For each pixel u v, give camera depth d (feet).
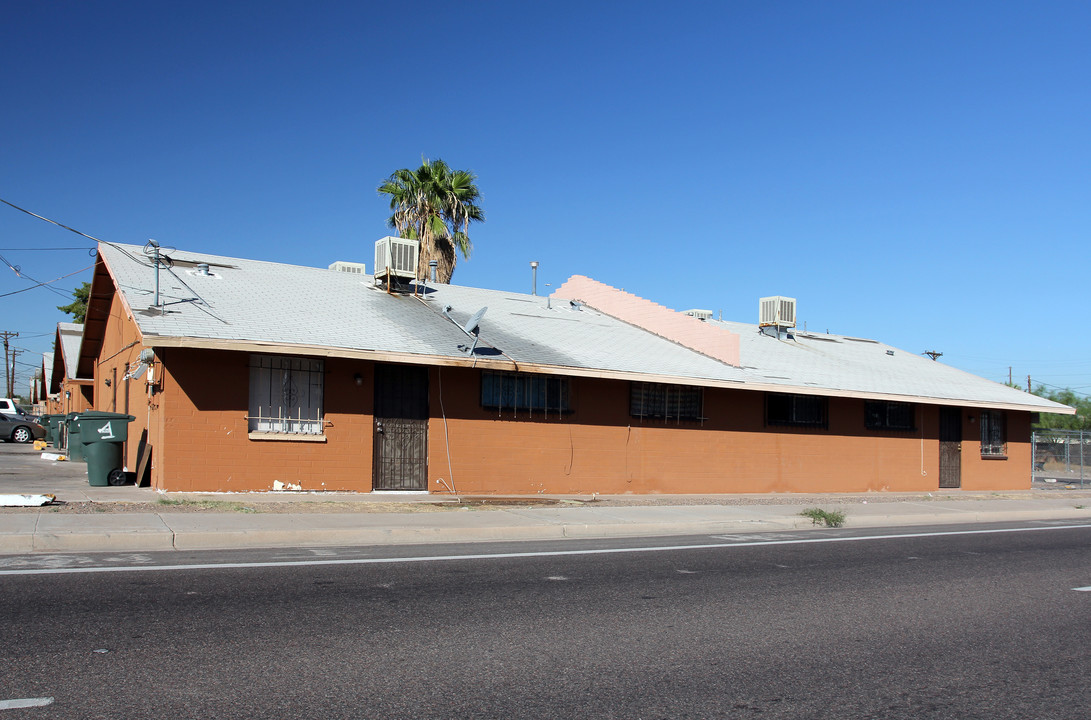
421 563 33.68
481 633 23.31
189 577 28.66
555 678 19.71
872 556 40.47
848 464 81.35
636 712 17.69
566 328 74.90
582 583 30.86
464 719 16.92
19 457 88.38
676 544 42.45
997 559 40.75
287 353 51.29
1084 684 20.63
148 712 16.51
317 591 27.45
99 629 21.91
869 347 110.63
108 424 55.57
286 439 54.08
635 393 68.49
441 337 61.00
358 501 52.49
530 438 63.21
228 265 69.41
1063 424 198.80
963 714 18.34
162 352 51.31
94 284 75.36
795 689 19.56
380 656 20.75
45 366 161.89
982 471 93.35
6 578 27.35
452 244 118.21
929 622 26.68
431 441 59.21
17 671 18.49
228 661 19.83
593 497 62.80
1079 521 64.03
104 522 37.52
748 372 74.69
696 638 23.73
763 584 32.09
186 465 51.08
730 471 73.41
